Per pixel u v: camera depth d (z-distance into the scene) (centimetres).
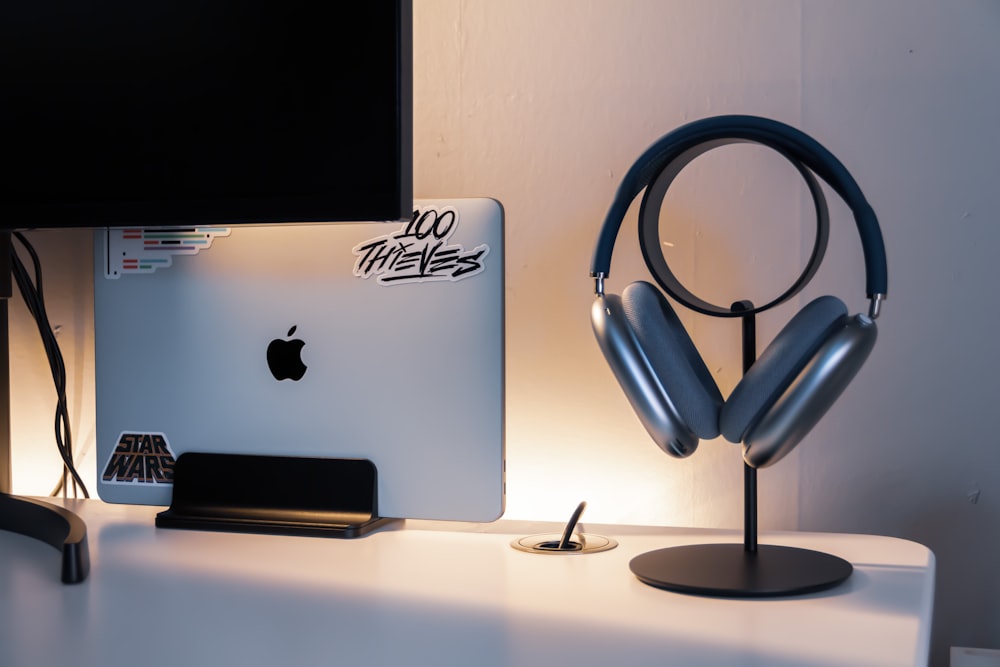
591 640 63
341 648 61
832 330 72
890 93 105
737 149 108
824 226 77
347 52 87
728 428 74
